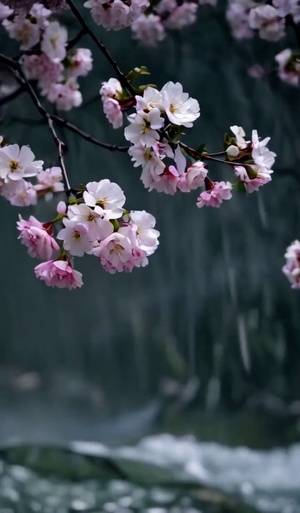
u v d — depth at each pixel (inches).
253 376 268.2
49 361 381.1
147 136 87.3
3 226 337.4
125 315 339.6
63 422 304.5
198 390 275.4
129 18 93.7
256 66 176.1
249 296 271.0
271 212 249.9
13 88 115.1
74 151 183.8
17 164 89.5
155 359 318.7
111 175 222.4
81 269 354.9
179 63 202.4
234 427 237.6
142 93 91.8
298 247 102.6
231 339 275.3
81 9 137.3
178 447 209.9
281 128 218.2
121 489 142.9
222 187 90.4
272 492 181.6
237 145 90.7
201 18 173.0
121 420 287.7
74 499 138.3
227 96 217.3
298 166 218.8
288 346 266.2
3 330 394.6
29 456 149.2
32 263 375.2
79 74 107.6
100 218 85.4
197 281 290.0
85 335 362.6
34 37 100.9
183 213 280.1
